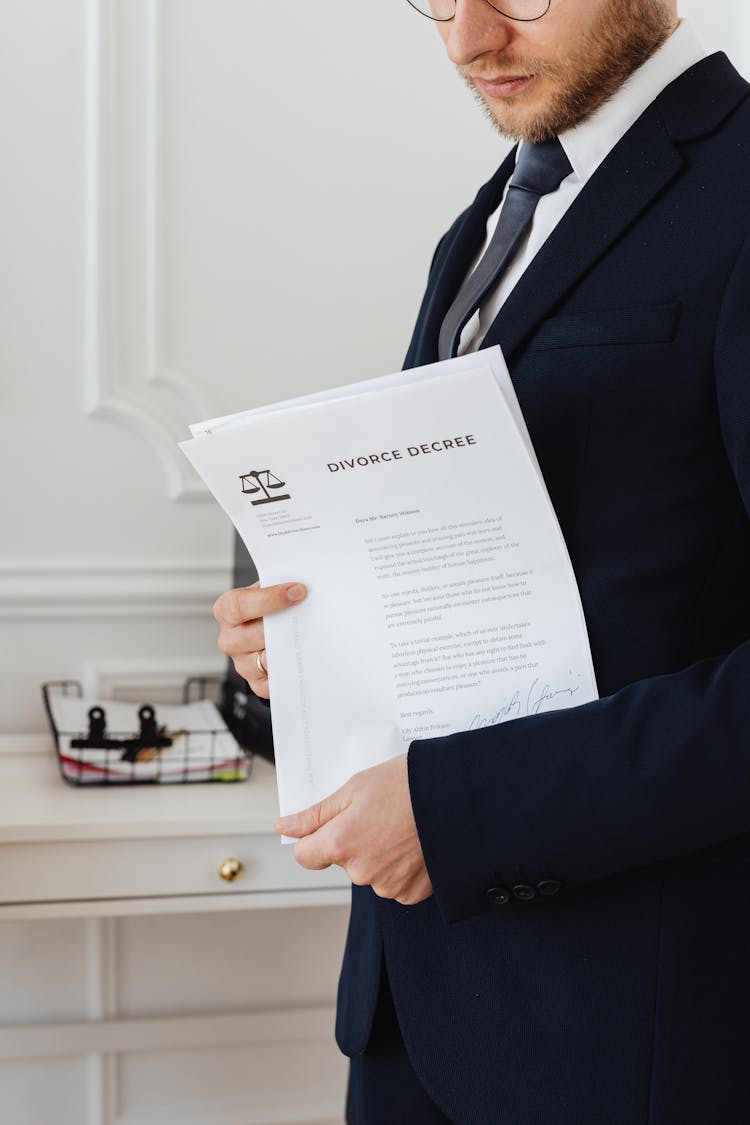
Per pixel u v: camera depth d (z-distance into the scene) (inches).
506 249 41.3
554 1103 36.3
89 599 75.9
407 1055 42.8
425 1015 38.8
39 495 75.7
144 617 77.3
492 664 36.6
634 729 33.7
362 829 35.1
